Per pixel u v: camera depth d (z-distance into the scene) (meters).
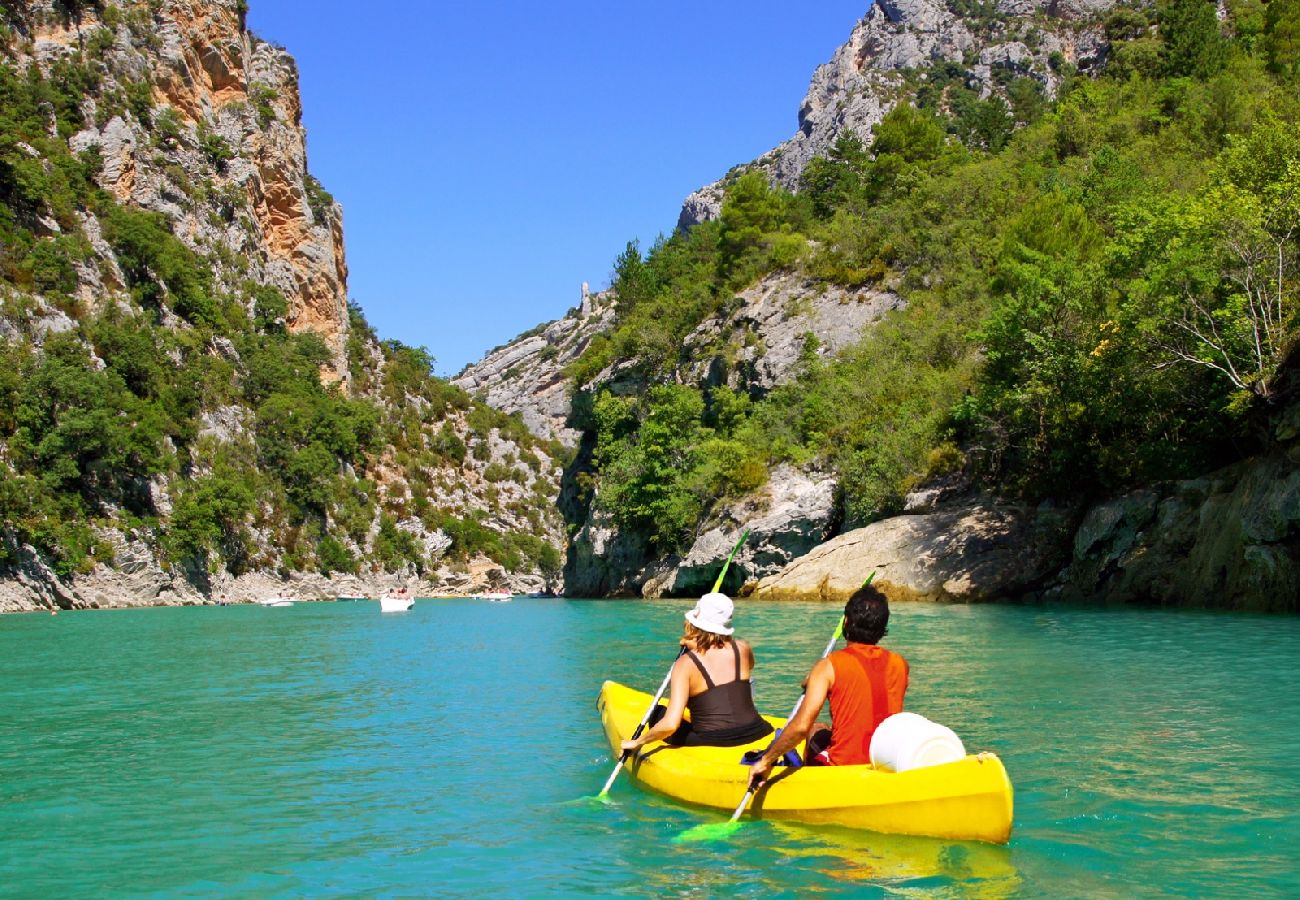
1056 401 28.33
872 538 32.72
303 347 106.31
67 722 11.09
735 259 62.00
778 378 48.69
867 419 39.78
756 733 7.50
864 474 36.19
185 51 104.56
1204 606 23.41
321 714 11.30
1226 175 27.59
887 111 146.38
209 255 96.69
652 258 85.25
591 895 5.31
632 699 9.77
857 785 6.32
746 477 42.03
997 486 32.16
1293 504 20.78
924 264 49.44
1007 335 29.83
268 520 80.38
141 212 86.81
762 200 64.38
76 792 7.71
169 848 6.25
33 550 54.28
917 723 6.42
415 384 133.75
